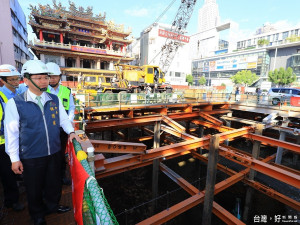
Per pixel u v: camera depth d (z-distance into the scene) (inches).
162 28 2240.4
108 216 36.7
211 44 5315.0
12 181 110.3
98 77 821.9
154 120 504.1
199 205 460.1
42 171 85.5
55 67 126.7
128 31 1663.4
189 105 597.9
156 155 273.7
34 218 90.8
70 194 127.0
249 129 404.2
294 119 613.3
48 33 1387.8
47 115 82.4
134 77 697.6
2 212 111.7
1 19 1058.7
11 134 73.3
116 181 529.3
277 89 746.2
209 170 293.7
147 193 488.7
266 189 351.6
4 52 1072.2
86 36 1521.9
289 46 2834.6
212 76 4005.9
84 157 65.7
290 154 613.3
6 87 109.7
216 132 767.7
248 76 2684.5
